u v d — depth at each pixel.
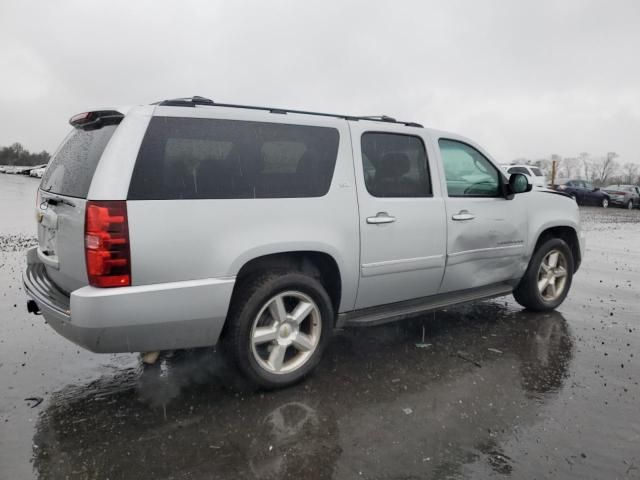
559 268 5.36
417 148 4.16
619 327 4.84
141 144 2.81
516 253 4.85
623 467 2.54
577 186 28.03
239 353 3.14
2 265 7.25
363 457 2.59
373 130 3.86
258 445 2.69
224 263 3.00
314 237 3.38
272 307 3.29
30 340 4.20
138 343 2.84
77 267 2.86
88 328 2.65
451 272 4.32
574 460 2.60
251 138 3.22
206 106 3.13
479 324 4.87
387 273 3.84
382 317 3.82
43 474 2.42
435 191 4.19
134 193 2.75
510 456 2.62
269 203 3.21
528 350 4.17
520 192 4.68
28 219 13.82
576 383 3.54
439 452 2.65
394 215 3.83
